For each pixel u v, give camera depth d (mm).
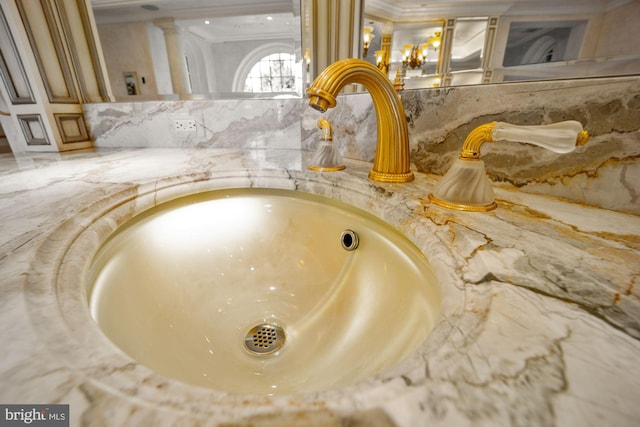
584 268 275
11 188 536
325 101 436
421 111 603
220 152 933
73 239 369
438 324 228
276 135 974
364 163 744
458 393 161
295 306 562
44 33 922
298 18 851
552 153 445
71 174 641
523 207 427
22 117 953
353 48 756
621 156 384
